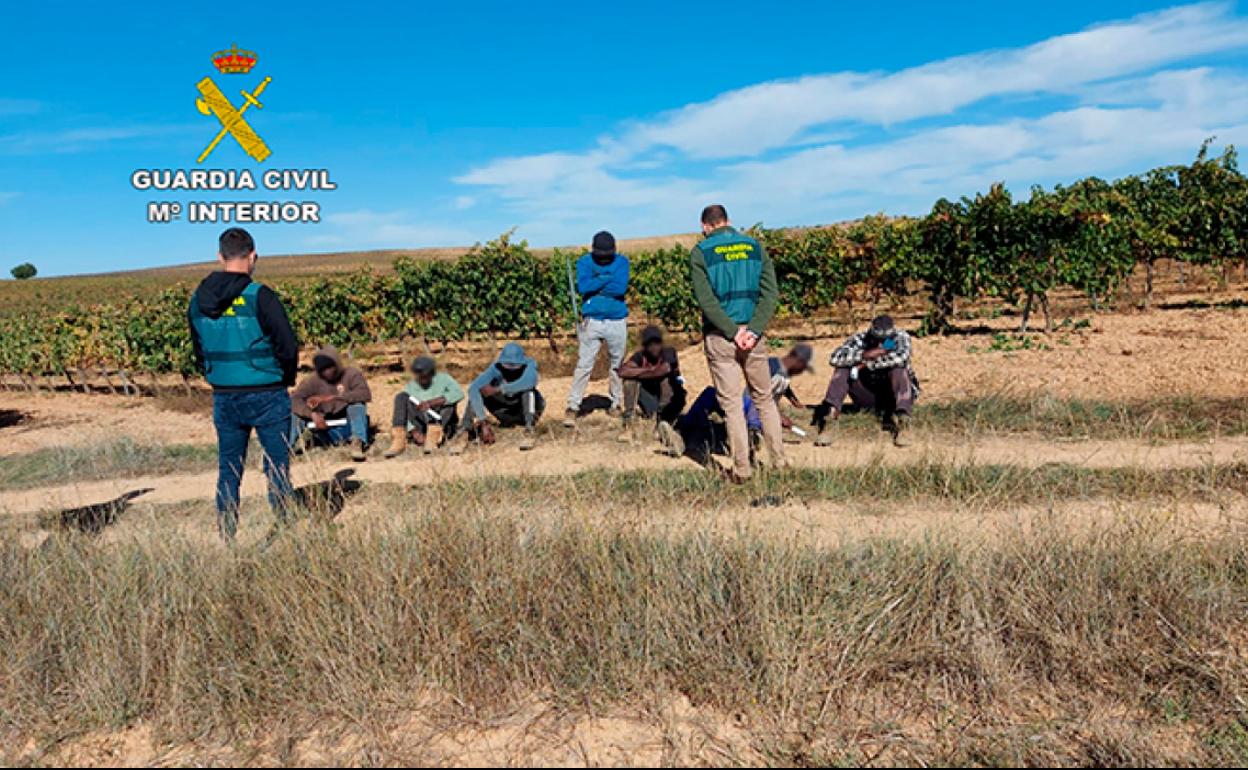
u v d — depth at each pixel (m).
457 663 3.58
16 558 4.58
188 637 3.72
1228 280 20.72
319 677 3.54
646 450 7.21
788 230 17.42
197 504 6.59
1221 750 3.04
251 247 4.92
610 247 8.20
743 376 5.90
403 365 15.71
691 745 3.16
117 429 10.56
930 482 5.78
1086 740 3.13
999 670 3.42
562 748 3.18
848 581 3.88
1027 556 4.04
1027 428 7.34
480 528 4.33
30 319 17.77
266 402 4.91
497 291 14.64
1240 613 3.74
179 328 14.56
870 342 7.20
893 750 3.10
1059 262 13.00
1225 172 18.53
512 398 7.93
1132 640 3.57
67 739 3.42
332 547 4.27
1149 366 9.47
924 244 14.20
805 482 5.94
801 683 3.36
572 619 3.76
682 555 4.13
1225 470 5.68
